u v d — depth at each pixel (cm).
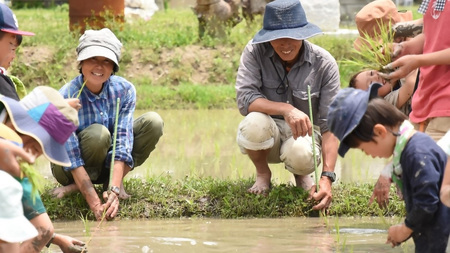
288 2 705
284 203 714
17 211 436
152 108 1504
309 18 1945
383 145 461
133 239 615
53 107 464
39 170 924
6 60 596
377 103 460
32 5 2733
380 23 729
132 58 1677
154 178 786
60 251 582
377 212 707
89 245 595
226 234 633
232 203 714
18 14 2353
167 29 1884
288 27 700
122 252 572
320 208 694
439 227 463
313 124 741
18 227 432
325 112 727
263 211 707
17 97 571
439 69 620
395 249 575
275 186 751
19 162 451
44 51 1664
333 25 1958
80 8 1719
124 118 716
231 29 1808
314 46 730
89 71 682
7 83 569
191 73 1662
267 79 733
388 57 673
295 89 730
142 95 1542
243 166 934
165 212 710
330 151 720
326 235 627
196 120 1353
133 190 737
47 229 513
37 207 511
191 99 1541
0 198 429
